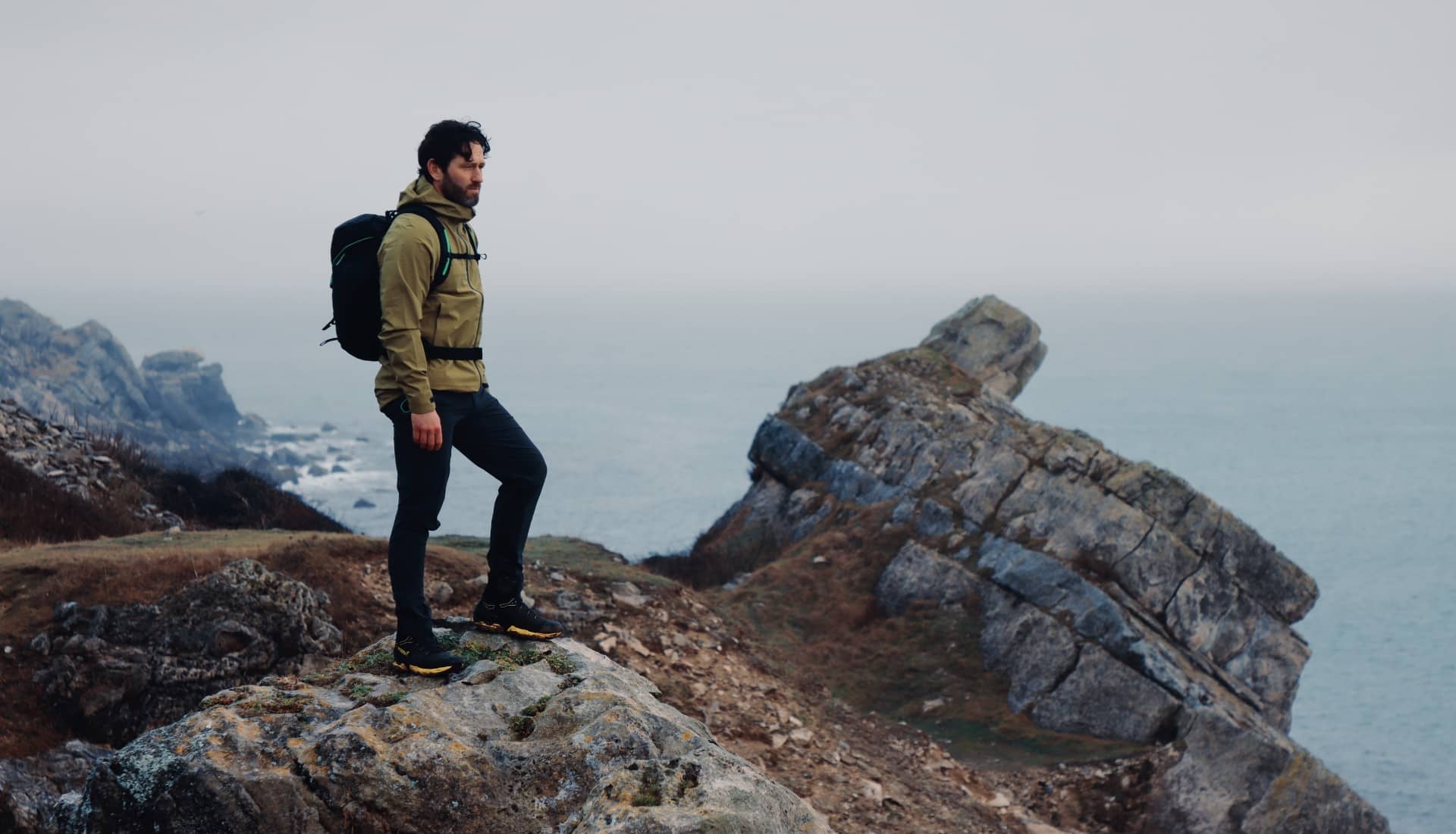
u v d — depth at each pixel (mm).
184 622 12867
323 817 3941
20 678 12047
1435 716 106250
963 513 26812
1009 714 21375
